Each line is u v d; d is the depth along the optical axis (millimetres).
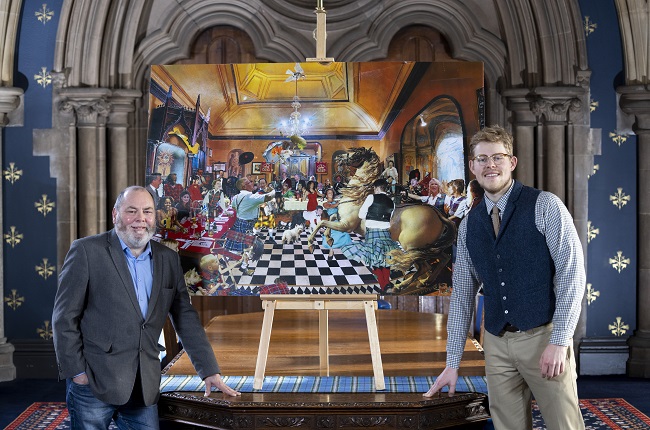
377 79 4449
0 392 6102
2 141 6684
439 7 6906
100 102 6637
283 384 4285
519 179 6836
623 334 6777
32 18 6664
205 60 7023
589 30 6723
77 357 3582
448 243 4348
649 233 6691
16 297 6723
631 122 6738
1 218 6668
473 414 4133
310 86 4457
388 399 3998
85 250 3660
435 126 4422
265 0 6871
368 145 4430
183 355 5137
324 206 4406
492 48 6875
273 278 4367
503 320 3469
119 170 6797
